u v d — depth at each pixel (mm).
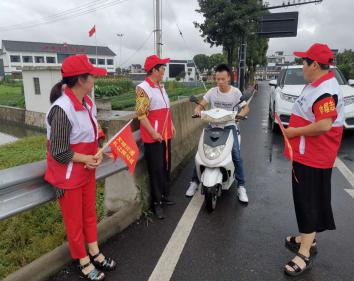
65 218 2525
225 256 3045
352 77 25859
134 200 3754
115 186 3787
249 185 4965
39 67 17250
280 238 3383
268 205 4219
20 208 2336
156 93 3627
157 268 2846
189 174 5414
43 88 17438
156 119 3670
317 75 2578
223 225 3652
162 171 3785
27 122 19344
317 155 2639
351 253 3102
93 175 2699
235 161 4250
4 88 43094
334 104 2443
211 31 16891
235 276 2754
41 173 2479
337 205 4191
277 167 5887
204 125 8992
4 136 18859
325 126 2439
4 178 2207
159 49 19656
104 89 26609
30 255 2977
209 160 3941
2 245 3201
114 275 2746
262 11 17938
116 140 2645
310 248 3059
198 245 3229
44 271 2633
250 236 3418
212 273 2791
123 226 3514
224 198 4438
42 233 3447
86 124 2391
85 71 2250
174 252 3096
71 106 2266
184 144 6426
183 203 4246
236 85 21203
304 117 2645
